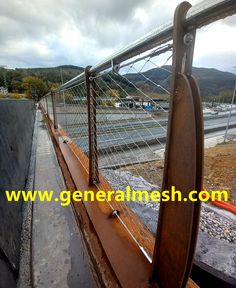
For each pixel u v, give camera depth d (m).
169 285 0.89
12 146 2.47
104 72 1.37
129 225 1.48
